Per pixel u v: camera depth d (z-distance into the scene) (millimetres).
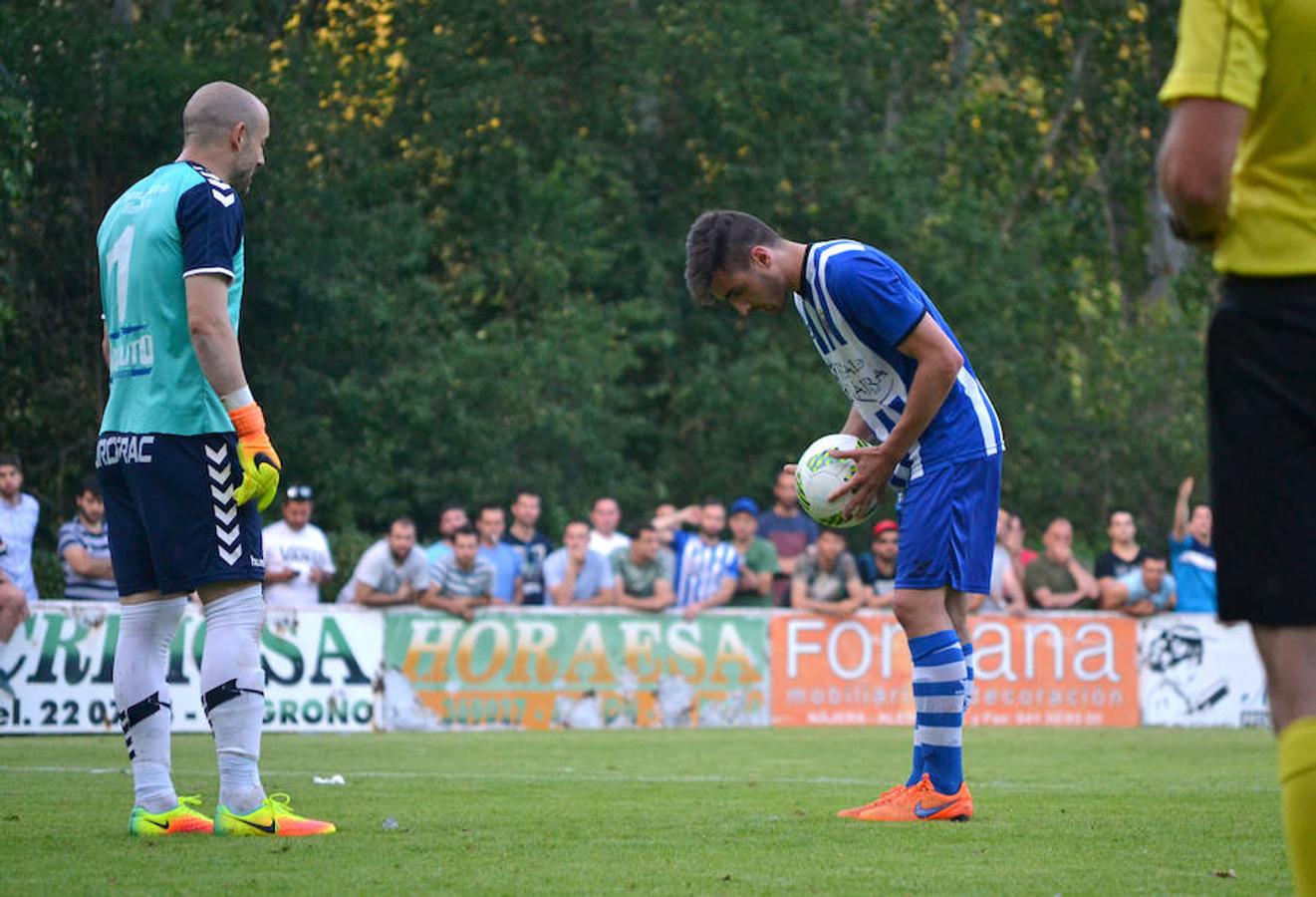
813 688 36656
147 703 13000
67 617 30750
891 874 10492
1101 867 10906
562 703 34812
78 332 54781
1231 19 7379
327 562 34688
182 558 12508
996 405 64875
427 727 33719
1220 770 22266
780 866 10867
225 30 56844
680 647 35750
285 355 57125
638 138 67938
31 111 47688
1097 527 66500
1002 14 73875
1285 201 7535
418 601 33875
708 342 67312
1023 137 75438
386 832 12914
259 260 54438
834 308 14102
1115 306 79312
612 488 60438
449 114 62781
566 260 63250
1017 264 66938
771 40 64812
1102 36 76062
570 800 16344
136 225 12719
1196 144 7332
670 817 14344
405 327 58375
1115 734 34281
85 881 10031
